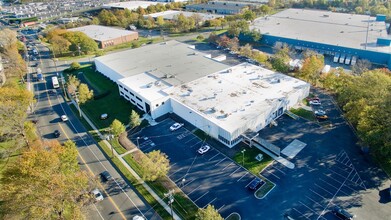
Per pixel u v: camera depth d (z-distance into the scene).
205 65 127.62
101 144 89.44
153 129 95.38
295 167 75.44
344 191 67.44
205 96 100.75
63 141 92.12
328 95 109.50
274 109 93.81
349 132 87.75
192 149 84.69
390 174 71.19
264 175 73.50
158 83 110.44
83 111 109.75
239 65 124.88
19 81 139.12
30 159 59.81
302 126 91.88
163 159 72.69
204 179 73.56
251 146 83.94
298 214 62.62
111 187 72.75
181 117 100.50
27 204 53.38
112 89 124.75
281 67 124.06
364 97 85.81
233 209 64.62
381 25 176.38
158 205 66.81
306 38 162.75
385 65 136.25
